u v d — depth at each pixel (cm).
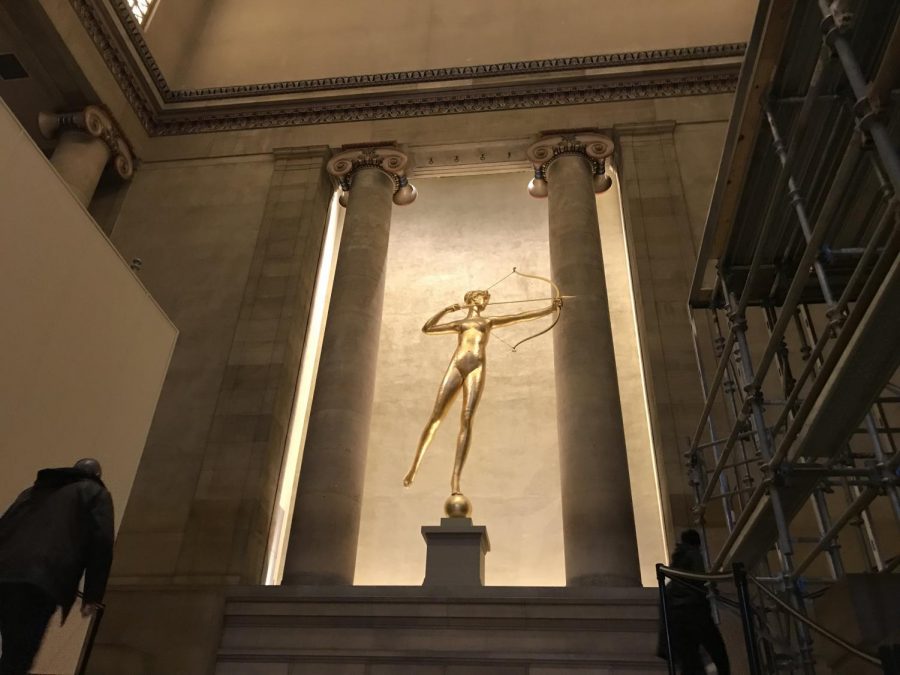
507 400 1453
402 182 1360
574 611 838
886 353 378
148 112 1481
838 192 362
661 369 1062
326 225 1376
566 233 1202
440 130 1394
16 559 341
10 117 567
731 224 587
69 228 625
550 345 1500
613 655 809
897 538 872
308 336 1275
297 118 1461
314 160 1388
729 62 1391
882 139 324
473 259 1623
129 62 1417
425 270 1623
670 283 1144
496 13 1581
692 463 696
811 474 461
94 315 650
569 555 930
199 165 1425
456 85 1448
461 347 1076
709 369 1055
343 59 1555
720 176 545
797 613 400
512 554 1293
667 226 1207
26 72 1300
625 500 949
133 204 1382
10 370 554
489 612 845
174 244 1321
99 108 1342
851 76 343
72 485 376
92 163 1316
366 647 843
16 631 333
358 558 1311
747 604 373
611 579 888
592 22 1534
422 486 1377
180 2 1614
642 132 1337
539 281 1571
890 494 443
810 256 390
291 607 883
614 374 1063
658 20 1512
